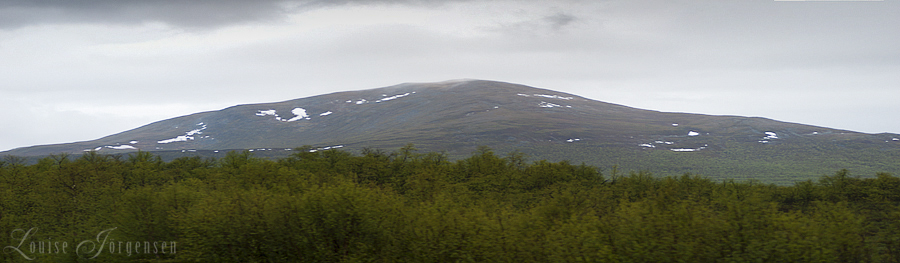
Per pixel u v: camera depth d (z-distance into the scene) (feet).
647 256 51.96
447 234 58.18
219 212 60.95
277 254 59.67
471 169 138.10
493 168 137.49
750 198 60.03
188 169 147.64
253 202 62.18
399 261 57.52
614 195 109.60
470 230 57.72
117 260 64.18
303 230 59.52
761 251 51.34
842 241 54.75
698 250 52.80
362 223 59.06
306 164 134.92
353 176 111.45
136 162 144.25
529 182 128.06
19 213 83.71
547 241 55.98
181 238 63.16
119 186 96.02
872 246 58.29
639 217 56.85
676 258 51.75
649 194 94.68
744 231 54.65
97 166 127.54
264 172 98.48
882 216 78.84
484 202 89.76
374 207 60.75
